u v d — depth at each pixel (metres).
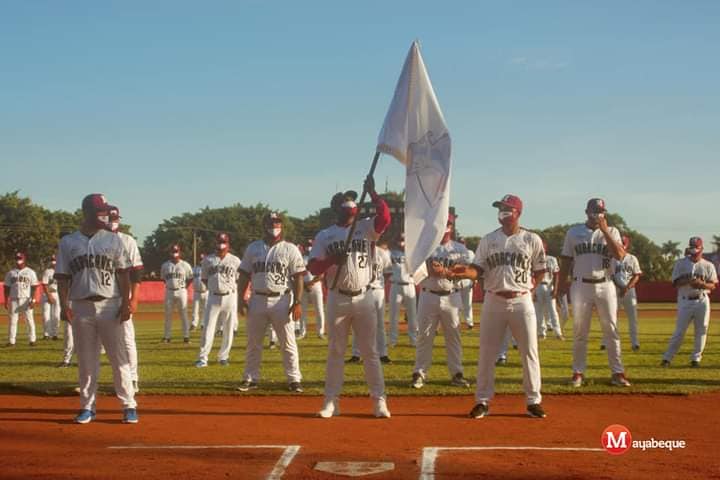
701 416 8.88
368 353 8.94
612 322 11.16
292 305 10.84
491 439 7.58
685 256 14.00
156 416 9.01
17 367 14.34
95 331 8.66
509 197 9.07
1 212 73.69
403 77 9.10
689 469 6.35
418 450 7.06
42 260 73.62
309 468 6.43
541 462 6.58
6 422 8.61
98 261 8.58
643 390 10.72
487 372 8.99
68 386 11.20
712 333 23.98
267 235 11.13
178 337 22.48
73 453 7.03
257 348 11.14
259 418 8.87
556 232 77.88
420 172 8.91
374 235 8.98
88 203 8.67
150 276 80.06
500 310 8.92
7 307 20.56
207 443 7.43
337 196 9.32
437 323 11.52
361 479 6.07
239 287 11.19
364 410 9.43
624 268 17.39
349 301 8.86
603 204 10.95
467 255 11.46
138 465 6.55
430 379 12.20
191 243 92.12
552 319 20.70
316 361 15.04
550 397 10.35
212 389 11.09
